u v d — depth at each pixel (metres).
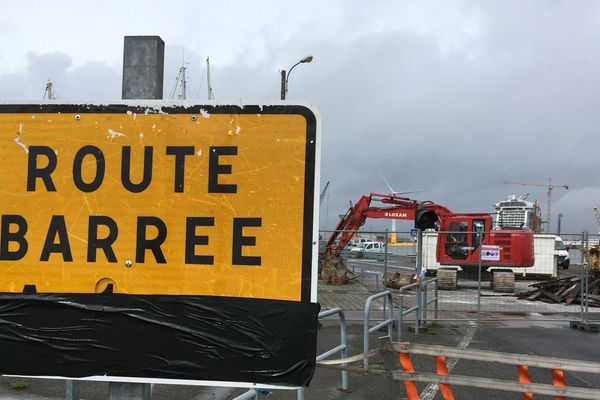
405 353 4.20
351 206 20.06
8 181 1.85
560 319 11.64
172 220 1.81
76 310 1.77
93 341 1.76
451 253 21.39
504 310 13.44
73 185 1.84
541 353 8.28
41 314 1.77
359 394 5.65
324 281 15.73
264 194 1.79
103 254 1.81
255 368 1.72
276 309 1.74
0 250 1.82
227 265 1.78
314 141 1.79
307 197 1.78
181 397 5.52
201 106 1.83
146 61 1.91
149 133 1.84
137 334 1.75
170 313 1.76
